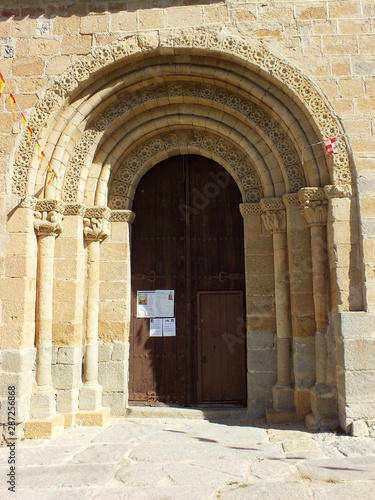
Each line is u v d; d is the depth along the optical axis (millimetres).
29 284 6871
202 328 7879
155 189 8258
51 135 7293
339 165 6777
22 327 6645
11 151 7133
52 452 5738
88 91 7406
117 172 8047
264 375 7277
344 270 6527
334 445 5656
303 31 7180
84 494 4383
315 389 6574
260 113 7531
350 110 6922
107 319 7543
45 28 7449
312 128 7098
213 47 7137
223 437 6176
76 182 7453
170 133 8117
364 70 7027
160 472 4914
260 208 7617
